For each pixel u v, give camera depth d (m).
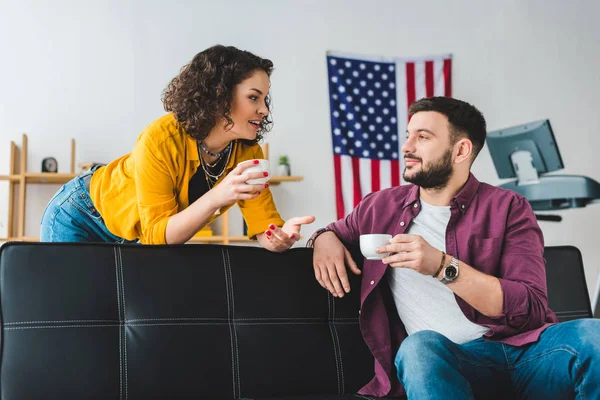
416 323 1.81
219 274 1.81
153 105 5.03
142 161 1.86
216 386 1.71
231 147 2.04
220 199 1.74
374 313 1.88
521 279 1.72
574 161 5.59
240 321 1.80
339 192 5.21
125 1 5.05
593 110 5.68
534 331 1.64
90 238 2.17
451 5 5.55
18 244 1.63
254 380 1.75
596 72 5.71
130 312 1.69
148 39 5.07
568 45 5.70
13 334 1.56
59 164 4.89
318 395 1.75
